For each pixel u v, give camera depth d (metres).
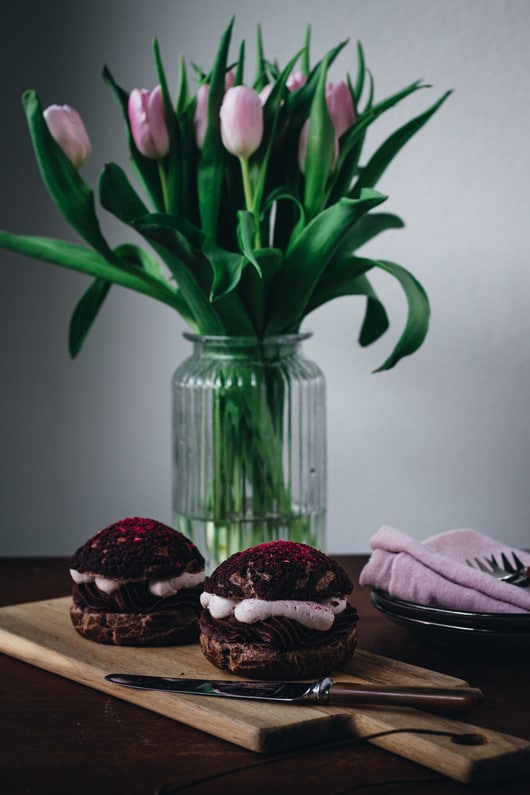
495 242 1.36
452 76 1.35
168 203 1.04
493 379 1.38
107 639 0.89
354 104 1.07
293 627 0.81
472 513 1.40
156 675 0.84
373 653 0.89
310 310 1.08
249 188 1.01
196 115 1.02
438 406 1.39
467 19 1.34
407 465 1.40
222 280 0.97
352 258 1.05
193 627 0.90
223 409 1.03
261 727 0.75
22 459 1.43
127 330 1.41
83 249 1.10
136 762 0.74
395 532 0.93
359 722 0.77
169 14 1.37
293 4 1.36
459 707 0.77
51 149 1.01
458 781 0.72
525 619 0.85
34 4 1.38
